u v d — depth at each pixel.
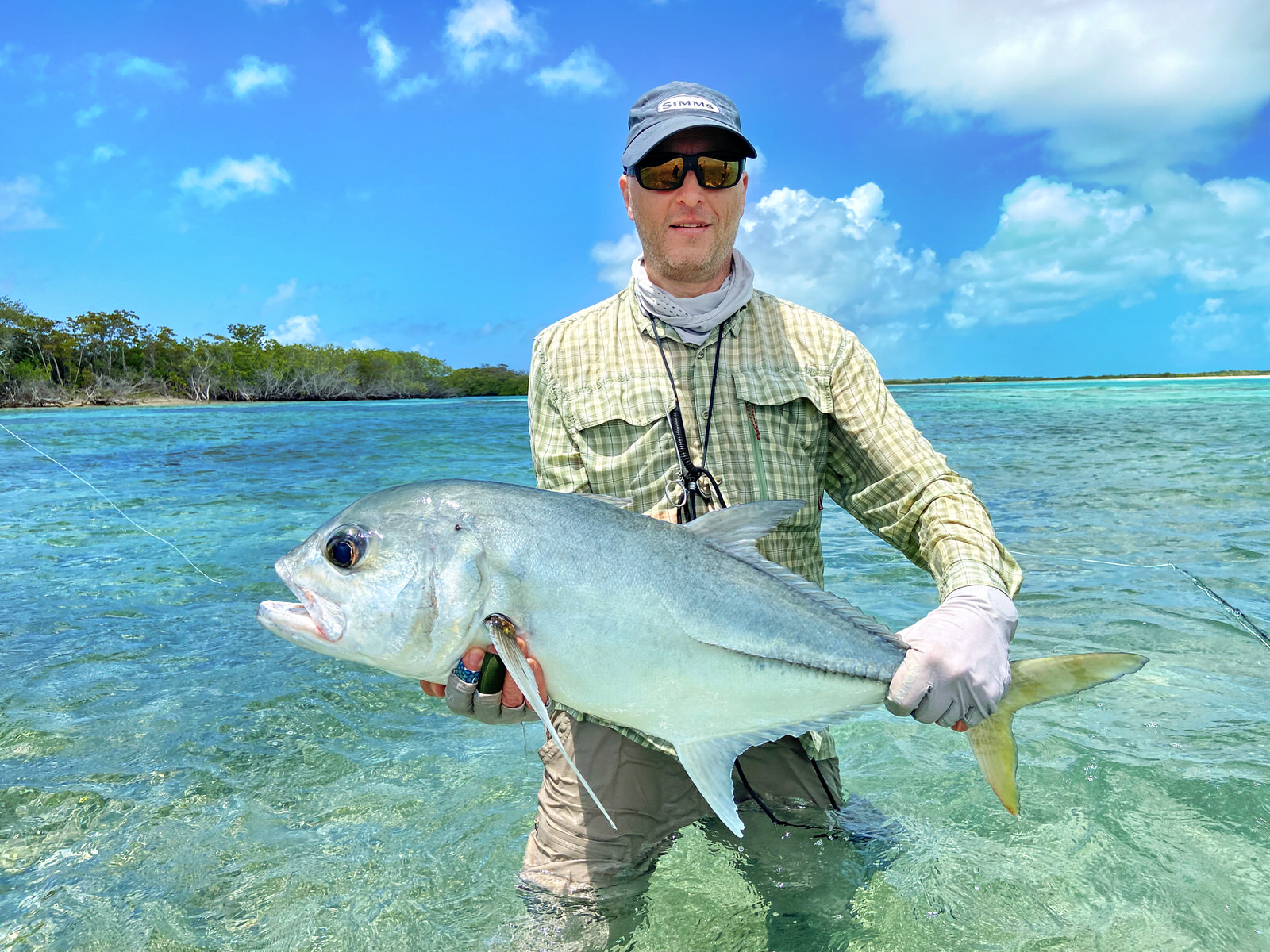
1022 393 59.88
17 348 79.88
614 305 2.97
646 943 2.41
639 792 2.71
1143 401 38.56
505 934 2.49
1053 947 2.35
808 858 2.77
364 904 2.65
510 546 2.21
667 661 2.25
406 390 116.25
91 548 7.84
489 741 3.84
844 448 2.88
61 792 3.35
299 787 3.41
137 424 33.75
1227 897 2.53
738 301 2.79
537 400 3.01
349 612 2.23
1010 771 2.29
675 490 2.73
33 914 2.60
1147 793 3.12
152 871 2.84
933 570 2.54
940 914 2.50
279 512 9.86
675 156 2.61
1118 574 6.09
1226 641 4.66
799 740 2.83
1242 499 9.11
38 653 4.93
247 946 2.47
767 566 2.37
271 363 102.38
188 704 4.22
